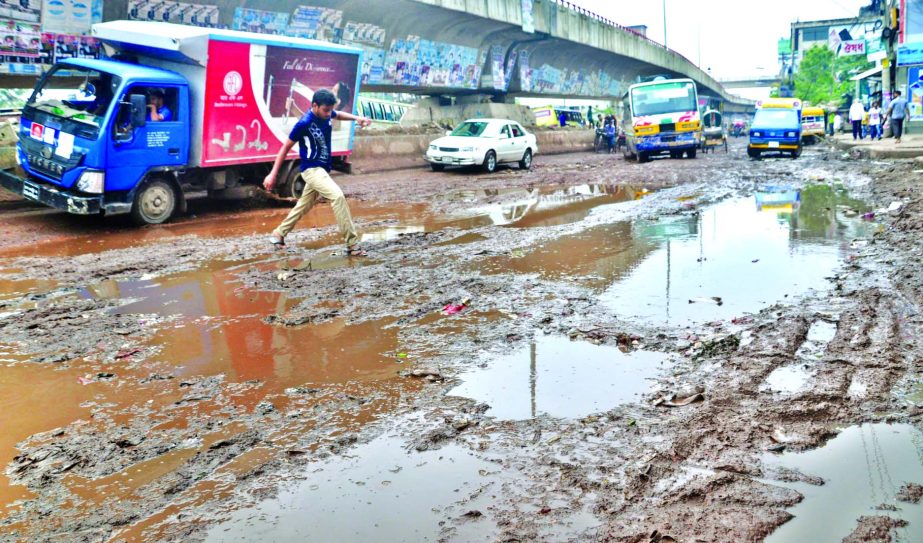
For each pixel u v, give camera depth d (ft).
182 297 20.35
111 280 22.98
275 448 10.60
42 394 13.10
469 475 9.59
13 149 39.99
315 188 26.55
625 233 28.86
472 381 13.07
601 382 12.80
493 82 113.09
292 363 14.39
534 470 9.66
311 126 25.98
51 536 8.47
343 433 11.03
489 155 69.67
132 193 34.30
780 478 9.20
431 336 15.90
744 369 13.05
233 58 38.19
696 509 8.54
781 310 16.75
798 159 78.84
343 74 46.80
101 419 11.88
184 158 36.58
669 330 15.64
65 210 33.14
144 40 36.58
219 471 9.93
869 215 30.86
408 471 9.76
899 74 90.22
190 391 13.03
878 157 66.13
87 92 35.73
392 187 54.65
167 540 8.29
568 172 67.67
